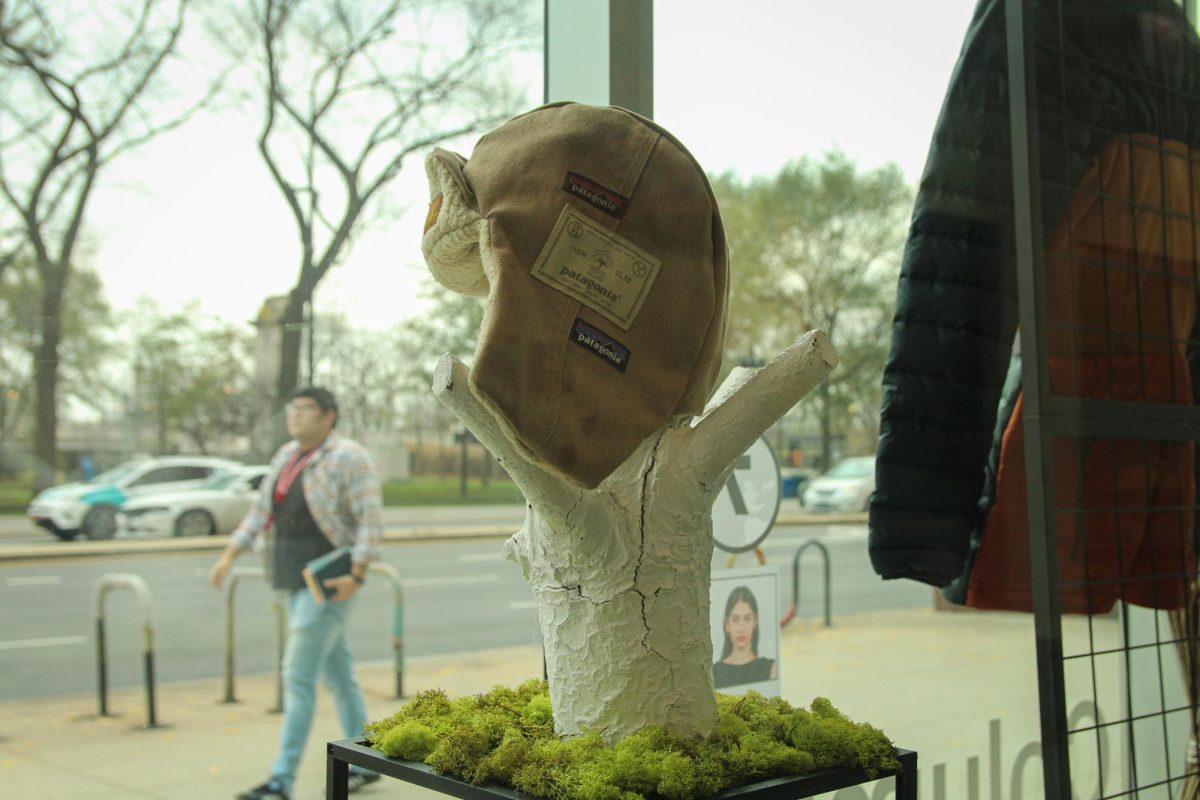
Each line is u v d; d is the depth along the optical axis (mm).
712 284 997
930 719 2852
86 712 3439
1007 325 1908
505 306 871
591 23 1799
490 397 843
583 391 901
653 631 983
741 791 896
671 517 995
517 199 945
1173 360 1916
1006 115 1890
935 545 1854
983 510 1894
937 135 1902
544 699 1181
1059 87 1785
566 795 865
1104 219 1834
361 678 4102
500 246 913
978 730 2752
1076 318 1784
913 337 1866
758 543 2180
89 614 4250
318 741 3324
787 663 3391
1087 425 1683
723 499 2113
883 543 1838
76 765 2957
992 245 1898
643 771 887
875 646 3623
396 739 1013
